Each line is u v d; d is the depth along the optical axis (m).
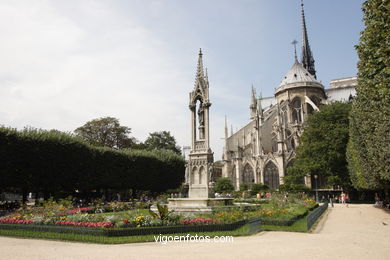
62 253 13.02
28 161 40.78
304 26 143.88
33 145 41.19
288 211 26.38
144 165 59.50
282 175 92.75
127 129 84.94
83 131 80.44
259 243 15.32
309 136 70.44
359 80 31.42
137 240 15.77
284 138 98.25
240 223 19.58
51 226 18.33
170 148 102.56
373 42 17.06
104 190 61.38
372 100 25.27
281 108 109.25
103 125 81.69
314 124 70.12
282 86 114.44
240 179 101.69
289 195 58.00
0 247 14.71
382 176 27.17
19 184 40.72
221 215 21.62
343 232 20.30
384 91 15.14
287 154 94.44
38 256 12.49
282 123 100.31
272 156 95.94
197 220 18.80
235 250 13.34
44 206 31.11
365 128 30.81
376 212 37.06
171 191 67.12
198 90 29.88
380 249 13.87
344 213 36.47
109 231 16.39
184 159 71.50
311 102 106.69
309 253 12.79
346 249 13.80
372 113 27.31
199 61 30.73
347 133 64.19
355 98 38.28
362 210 40.84
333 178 64.75
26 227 18.98
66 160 45.00
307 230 20.48
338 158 64.50
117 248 14.11
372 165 31.94
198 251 13.11
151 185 61.00
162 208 19.34
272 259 11.59
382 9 14.52
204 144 28.88
